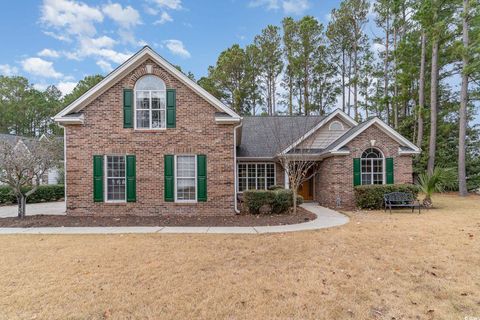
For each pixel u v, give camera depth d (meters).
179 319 4.07
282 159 16.53
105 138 13.22
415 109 25.83
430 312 4.24
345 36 35.28
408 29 27.94
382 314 4.20
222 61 38.69
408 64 26.56
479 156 27.00
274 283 5.29
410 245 7.79
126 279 5.51
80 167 13.16
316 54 35.69
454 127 28.64
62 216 13.09
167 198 13.15
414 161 26.66
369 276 5.62
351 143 16.09
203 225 11.05
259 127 22.19
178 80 13.41
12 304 4.52
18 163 12.29
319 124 18.95
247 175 19.19
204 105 13.38
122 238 8.93
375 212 14.21
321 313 4.22
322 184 18.09
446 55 27.94
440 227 10.17
